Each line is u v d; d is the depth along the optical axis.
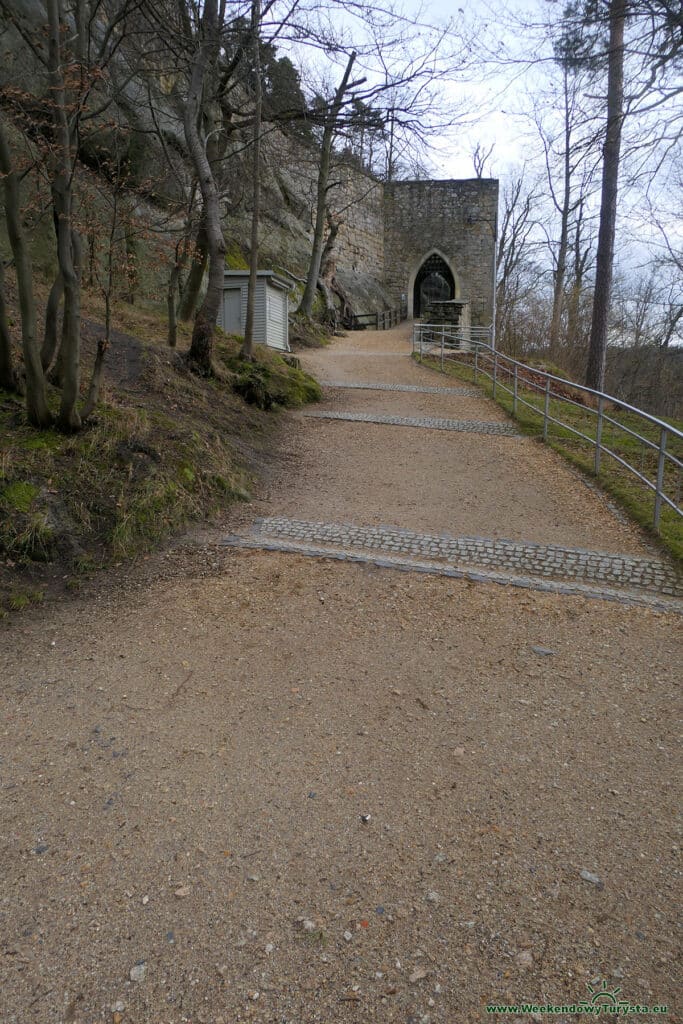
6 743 3.09
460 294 34.78
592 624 4.27
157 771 2.93
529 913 2.24
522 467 8.02
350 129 14.24
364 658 3.84
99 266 11.13
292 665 3.77
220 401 9.03
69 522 5.09
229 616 4.30
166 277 13.46
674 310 25.80
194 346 9.54
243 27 9.88
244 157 15.95
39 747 3.07
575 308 26.72
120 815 2.67
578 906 2.27
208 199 9.42
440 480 7.52
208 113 12.91
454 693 3.52
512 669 3.75
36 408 5.77
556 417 10.77
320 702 3.43
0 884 2.34
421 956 2.09
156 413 7.02
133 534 5.25
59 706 3.37
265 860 2.46
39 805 2.72
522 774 2.93
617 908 2.26
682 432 5.55
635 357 28.34
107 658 3.82
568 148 8.60
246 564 5.07
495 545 5.58
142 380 8.22
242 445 7.97
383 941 2.14
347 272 31.83
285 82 13.31
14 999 1.95
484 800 2.77
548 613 4.39
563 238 26.39
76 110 5.53
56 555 4.84
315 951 2.11
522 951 2.11
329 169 22.64
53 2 5.26
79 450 5.74
